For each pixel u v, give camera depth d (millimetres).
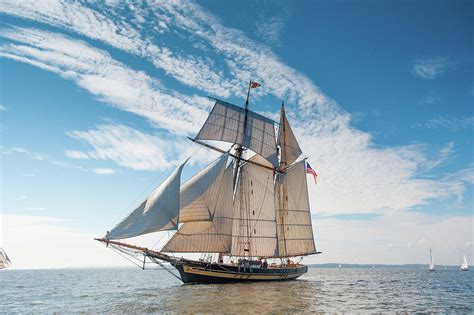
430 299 42906
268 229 58531
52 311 31094
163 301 34500
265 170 60531
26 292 53531
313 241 64750
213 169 49750
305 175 65375
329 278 98188
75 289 57344
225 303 32969
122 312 28922
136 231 40906
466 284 72875
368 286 63094
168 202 42969
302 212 64438
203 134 55469
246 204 57031
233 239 54781
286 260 65312
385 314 30188
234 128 58125
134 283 72875
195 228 48031
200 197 47344
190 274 48469
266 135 61656
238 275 51062
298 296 39781
